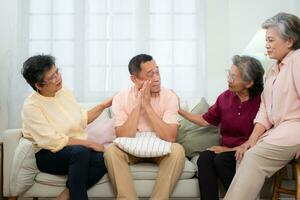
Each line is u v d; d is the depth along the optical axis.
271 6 3.01
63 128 2.11
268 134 1.89
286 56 1.95
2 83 3.00
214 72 3.01
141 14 2.99
